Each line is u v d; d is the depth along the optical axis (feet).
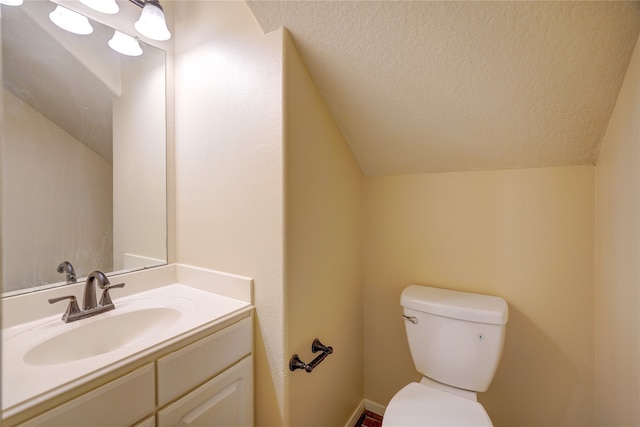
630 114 3.04
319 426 4.39
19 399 2.14
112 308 3.66
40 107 3.54
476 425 3.50
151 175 4.50
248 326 3.77
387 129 4.56
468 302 4.36
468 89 3.68
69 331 3.19
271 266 3.68
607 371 3.74
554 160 4.20
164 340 2.92
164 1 4.62
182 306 3.79
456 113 4.01
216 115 4.18
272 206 3.64
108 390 2.51
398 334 5.44
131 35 4.31
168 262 4.68
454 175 4.92
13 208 3.34
